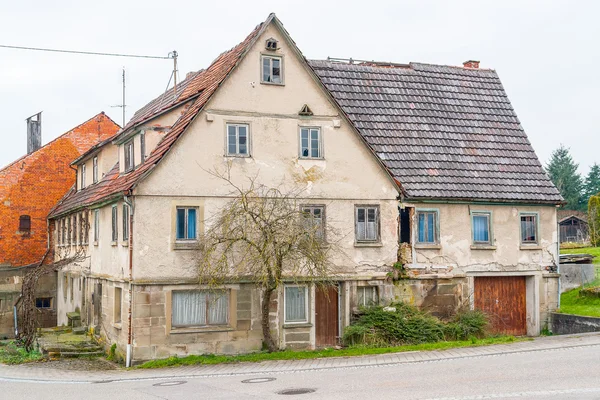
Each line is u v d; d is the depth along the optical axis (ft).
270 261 68.44
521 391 43.68
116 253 78.18
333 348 75.97
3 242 128.77
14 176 130.93
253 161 75.51
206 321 73.10
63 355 79.30
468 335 79.05
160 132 78.43
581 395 41.68
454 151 89.20
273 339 75.15
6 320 122.72
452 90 97.09
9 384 59.52
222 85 74.90
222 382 55.21
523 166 91.04
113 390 53.42
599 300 91.04
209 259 71.00
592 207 154.10
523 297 88.58
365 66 95.96
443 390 45.27
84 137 136.56
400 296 81.41
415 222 82.74
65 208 111.65
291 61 77.87
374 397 43.96
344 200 79.00
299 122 77.77
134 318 70.33
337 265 78.28
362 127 87.61
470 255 85.10
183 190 72.69
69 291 111.86
